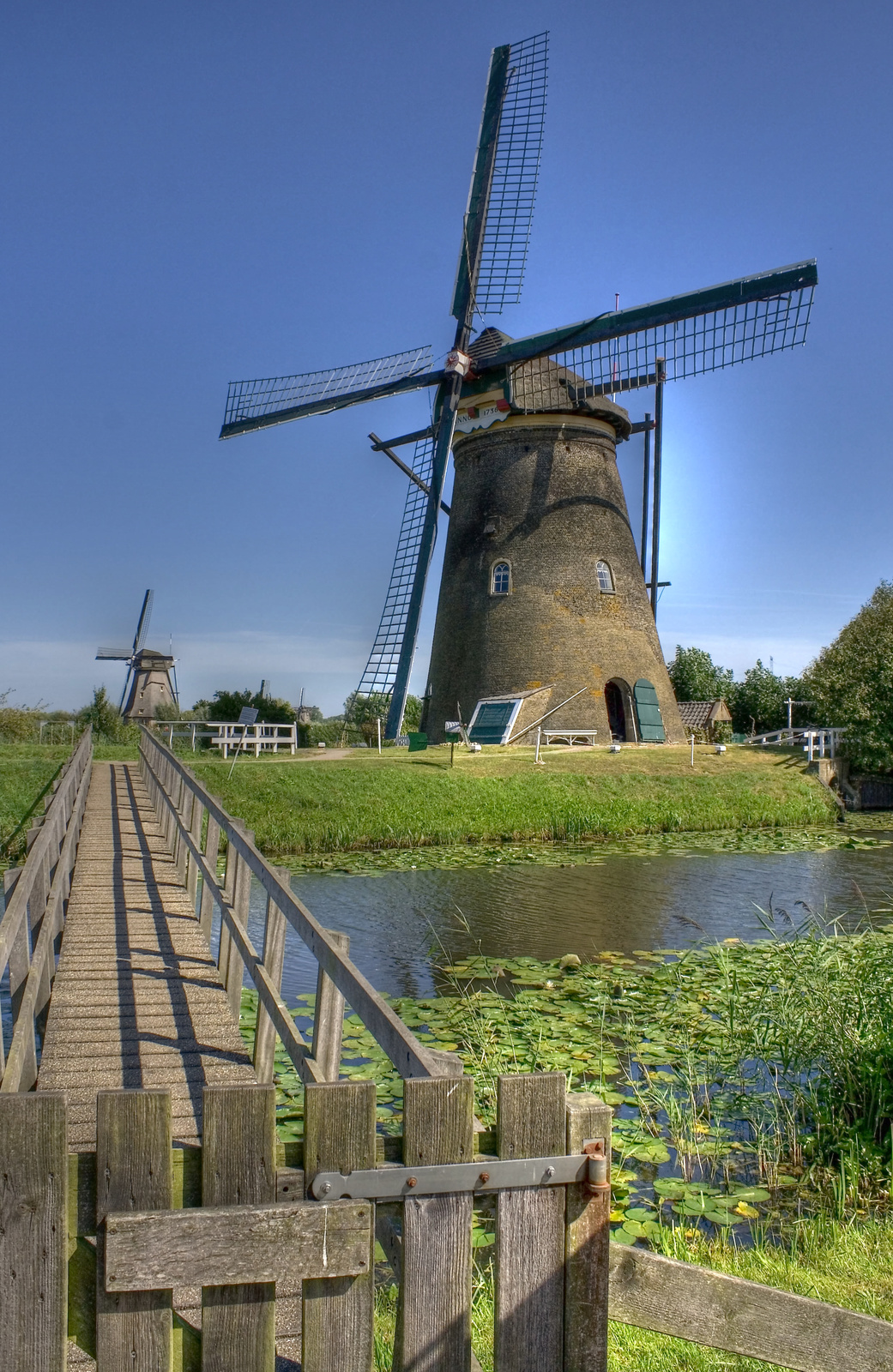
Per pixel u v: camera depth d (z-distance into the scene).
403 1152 2.25
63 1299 2.04
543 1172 2.30
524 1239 2.30
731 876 16.61
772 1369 3.58
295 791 21.28
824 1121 6.46
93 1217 2.09
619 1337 3.90
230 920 6.32
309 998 9.73
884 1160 6.18
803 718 46.47
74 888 10.14
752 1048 7.66
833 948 8.76
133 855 12.20
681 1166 6.31
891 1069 6.61
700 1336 2.55
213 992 6.78
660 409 30.41
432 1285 2.24
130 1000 6.55
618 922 13.33
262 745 29.08
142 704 52.81
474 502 29.48
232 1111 2.14
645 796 24.02
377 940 12.32
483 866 17.39
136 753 29.95
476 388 27.23
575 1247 2.32
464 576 29.41
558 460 28.78
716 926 13.12
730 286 23.30
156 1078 5.23
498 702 27.64
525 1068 7.62
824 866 17.77
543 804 22.27
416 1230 2.23
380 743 26.98
